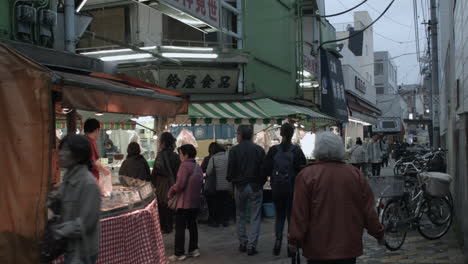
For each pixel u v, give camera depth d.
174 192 7.19
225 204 9.98
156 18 12.46
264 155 7.66
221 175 9.63
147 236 5.85
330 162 4.08
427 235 8.76
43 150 4.16
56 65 5.99
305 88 21.22
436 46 18.64
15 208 4.09
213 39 13.40
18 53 4.21
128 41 12.47
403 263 7.02
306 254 3.97
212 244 8.38
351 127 33.56
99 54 12.05
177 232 7.22
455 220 9.33
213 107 12.26
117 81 7.27
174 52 11.92
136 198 5.93
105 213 5.07
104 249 4.91
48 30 6.55
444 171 12.89
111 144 12.27
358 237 3.92
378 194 7.90
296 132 15.52
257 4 14.95
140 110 6.24
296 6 18.70
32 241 4.04
